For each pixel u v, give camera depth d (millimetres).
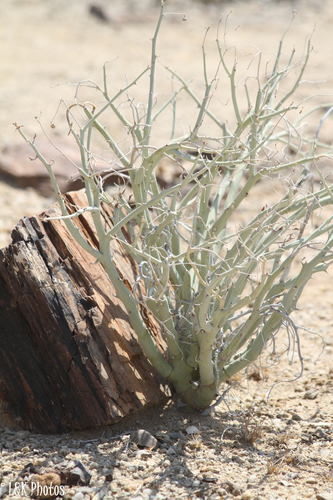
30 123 7727
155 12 16484
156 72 10609
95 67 11211
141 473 2162
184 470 2193
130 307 2447
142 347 2561
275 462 2293
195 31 14750
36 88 9609
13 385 2574
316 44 13539
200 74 10625
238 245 2570
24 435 2467
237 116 2449
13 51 12336
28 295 2516
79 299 2596
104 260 2385
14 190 5926
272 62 11578
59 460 2219
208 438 2488
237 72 10789
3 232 5074
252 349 2607
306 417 2811
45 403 2525
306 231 4770
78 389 2432
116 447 2354
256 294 2193
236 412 2842
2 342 2592
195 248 2146
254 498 2008
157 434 2467
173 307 2822
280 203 2488
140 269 2316
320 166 6312
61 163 6172
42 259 2611
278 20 16141
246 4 17688
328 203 2537
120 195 2506
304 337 3871
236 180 3084
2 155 6188
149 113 2555
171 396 2801
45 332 2500
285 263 2385
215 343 2568
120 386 2473
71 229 2320
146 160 2385
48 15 15961
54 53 12312
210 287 2191
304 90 9719
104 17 15484
